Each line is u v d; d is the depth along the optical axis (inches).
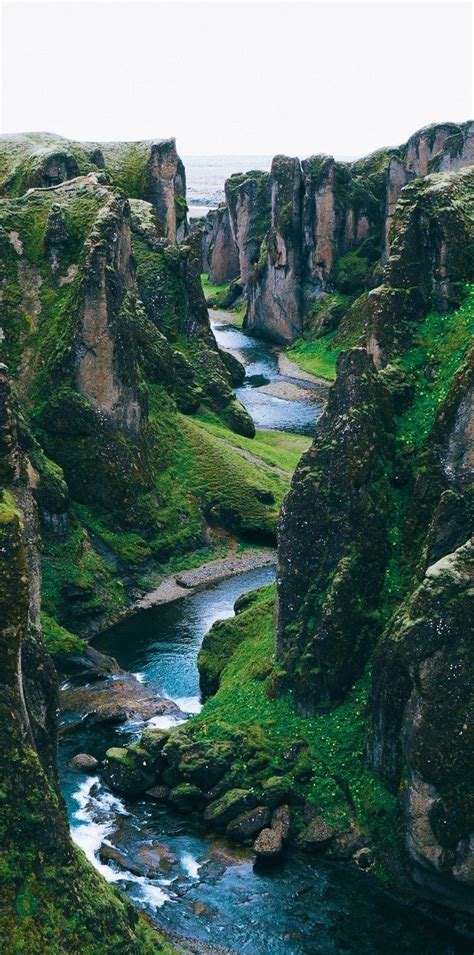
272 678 1973.4
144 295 4183.1
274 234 6328.7
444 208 2111.2
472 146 5910.4
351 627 1877.5
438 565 1537.9
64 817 1257.4
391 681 1667.1
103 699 2271.2
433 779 1504.7
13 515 1195.3
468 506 1727.4
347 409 1929.1
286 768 1831.9
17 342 3176.7
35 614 1544.0
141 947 1272.1
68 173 5172.2
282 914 1571.1
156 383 3558.1
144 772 1895.9
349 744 1817.2
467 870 1499.8
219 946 1492.4
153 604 2908.5
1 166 5615.2
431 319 2116.1
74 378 3070.9
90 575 2839.6
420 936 1528.1
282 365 5816.9
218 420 4042.8
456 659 1492.4
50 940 1159.6
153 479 3233.3
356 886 1631.4
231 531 3324.3
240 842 1749.5
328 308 6082.7
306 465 1951.3
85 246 3154.5
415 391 2034.9
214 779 1846.7
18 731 1192.2
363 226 6220.5
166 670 2468.0
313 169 6151.6
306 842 1710.1
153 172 5757.9
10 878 1157.7
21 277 3275.1
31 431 2933.1
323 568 1926.7
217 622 2364.7
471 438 1812.3
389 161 6348.4
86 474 3056.1
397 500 1943.9
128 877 1664.6
